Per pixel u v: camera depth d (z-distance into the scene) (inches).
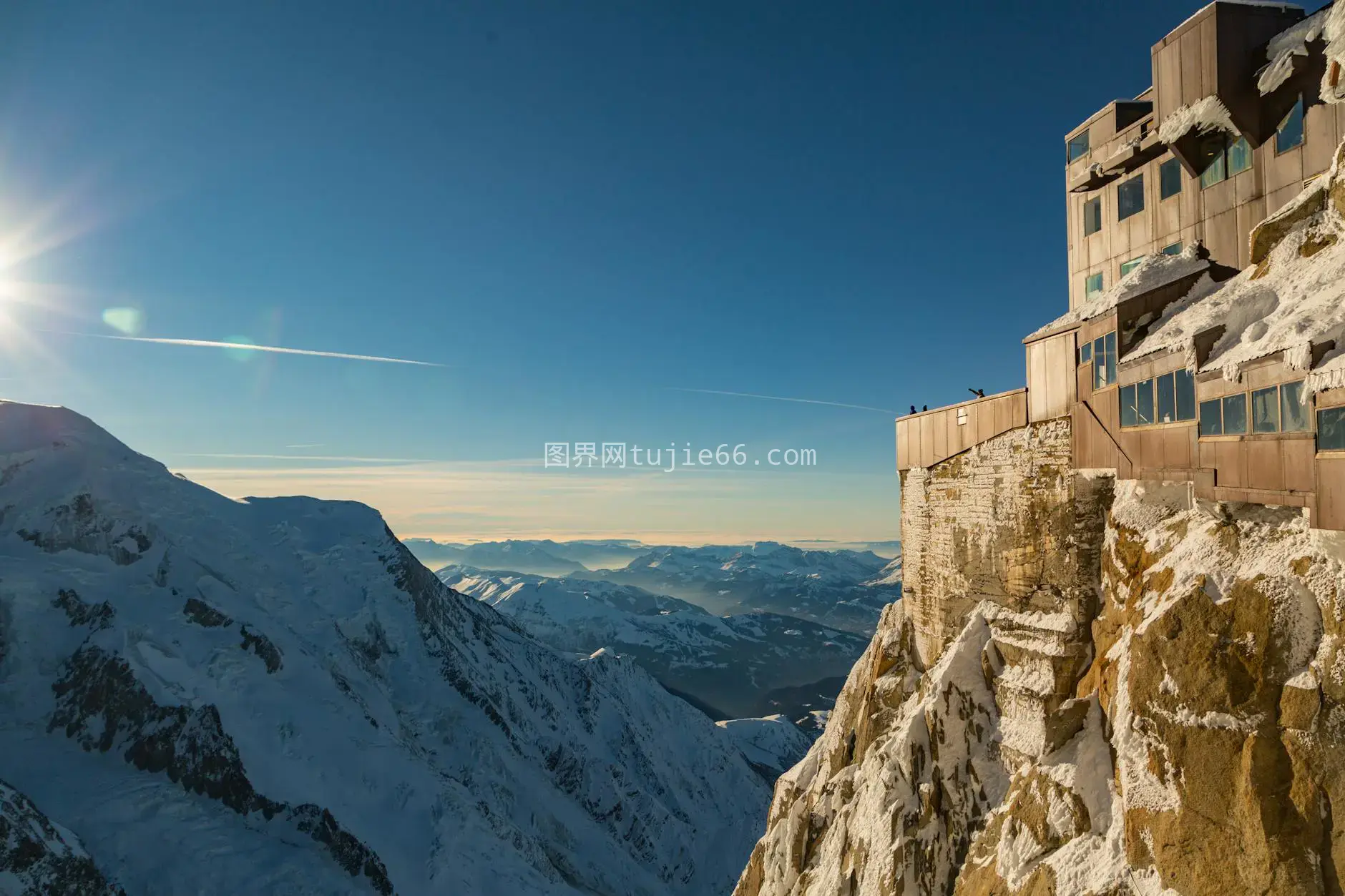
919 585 1138.7
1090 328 772.6
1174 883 468.1
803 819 1186.6
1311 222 573.0
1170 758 490.3
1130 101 935.0
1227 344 561.9
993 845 680.4
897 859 808.9
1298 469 460.4
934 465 1106.7
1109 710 629.9
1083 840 573.9
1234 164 745.0
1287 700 421.7
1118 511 700.0
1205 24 738.8
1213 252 770.8
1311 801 397.7
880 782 906.7
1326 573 432.5
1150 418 661.9
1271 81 677.9
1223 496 543.5
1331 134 628.7
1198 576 518.6
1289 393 469.1
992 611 906.1
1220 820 444.5
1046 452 848.9
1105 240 965.8
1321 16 645.9
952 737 832.9
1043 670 763.4
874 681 1185.4
